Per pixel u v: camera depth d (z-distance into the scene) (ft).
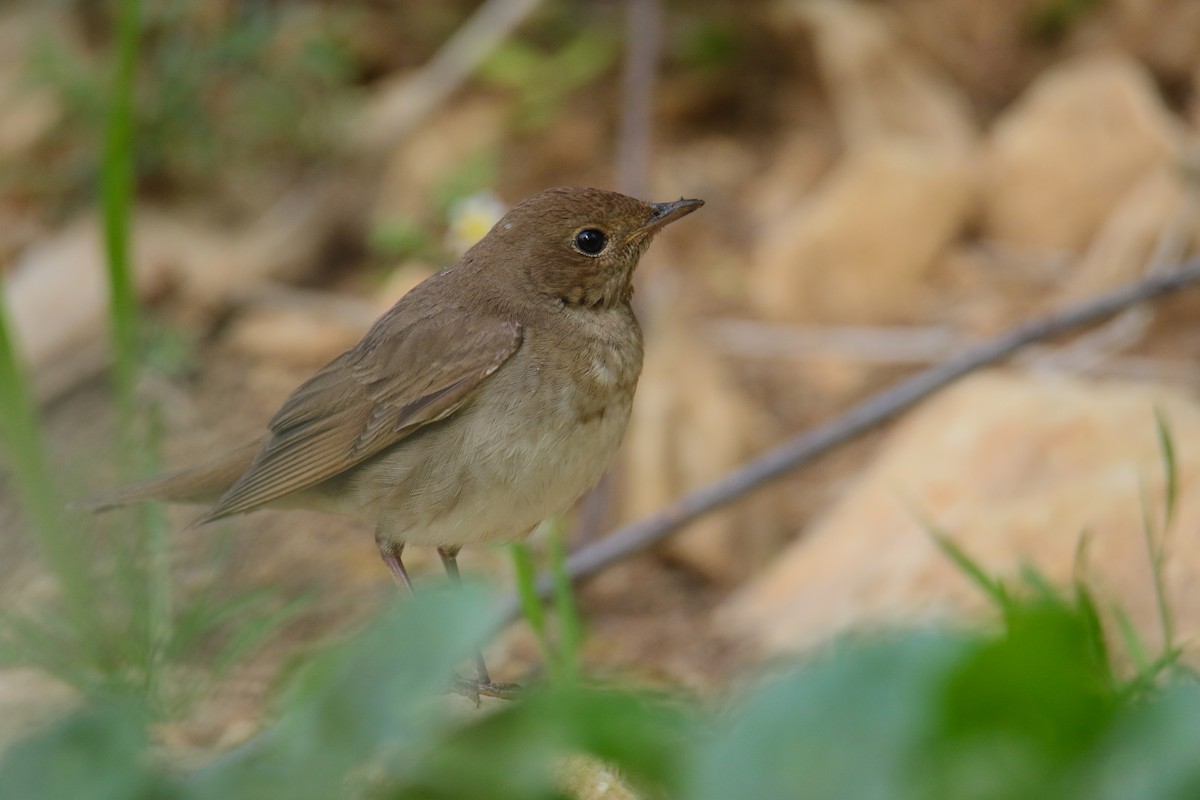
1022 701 10.82
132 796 11.18
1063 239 52.11
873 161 51.37
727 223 54.75
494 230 28.45
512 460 26.63
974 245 52.80
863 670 10.80
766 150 58.03
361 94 57.98
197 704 29.04
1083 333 47.44
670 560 40.98
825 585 36.24
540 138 57.36
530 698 12.39
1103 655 22.12
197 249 51.49
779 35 58.95
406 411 26.86
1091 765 10.52
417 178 54.24
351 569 37.27
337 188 54.29
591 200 27.45
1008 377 44.60
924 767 10.50
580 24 60.39
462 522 27.17
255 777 11.38
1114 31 57.26
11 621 30.94
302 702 11.62
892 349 48.37
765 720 10.75
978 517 35.60
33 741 11.32
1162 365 45.39
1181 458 35.14
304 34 54.29
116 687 27.53
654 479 41.75
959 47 58.49
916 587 34.65
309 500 28.66
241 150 53.52
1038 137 52.29
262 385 46.32
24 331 46.83
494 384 26.71
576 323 27.22
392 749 12.23
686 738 12.14
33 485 30.07
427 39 59.72
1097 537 33.83
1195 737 10.22
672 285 51.80
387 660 11.38
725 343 49.26
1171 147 50.83
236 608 30.58
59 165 52.85
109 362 46.06
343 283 52.75
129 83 31.14
